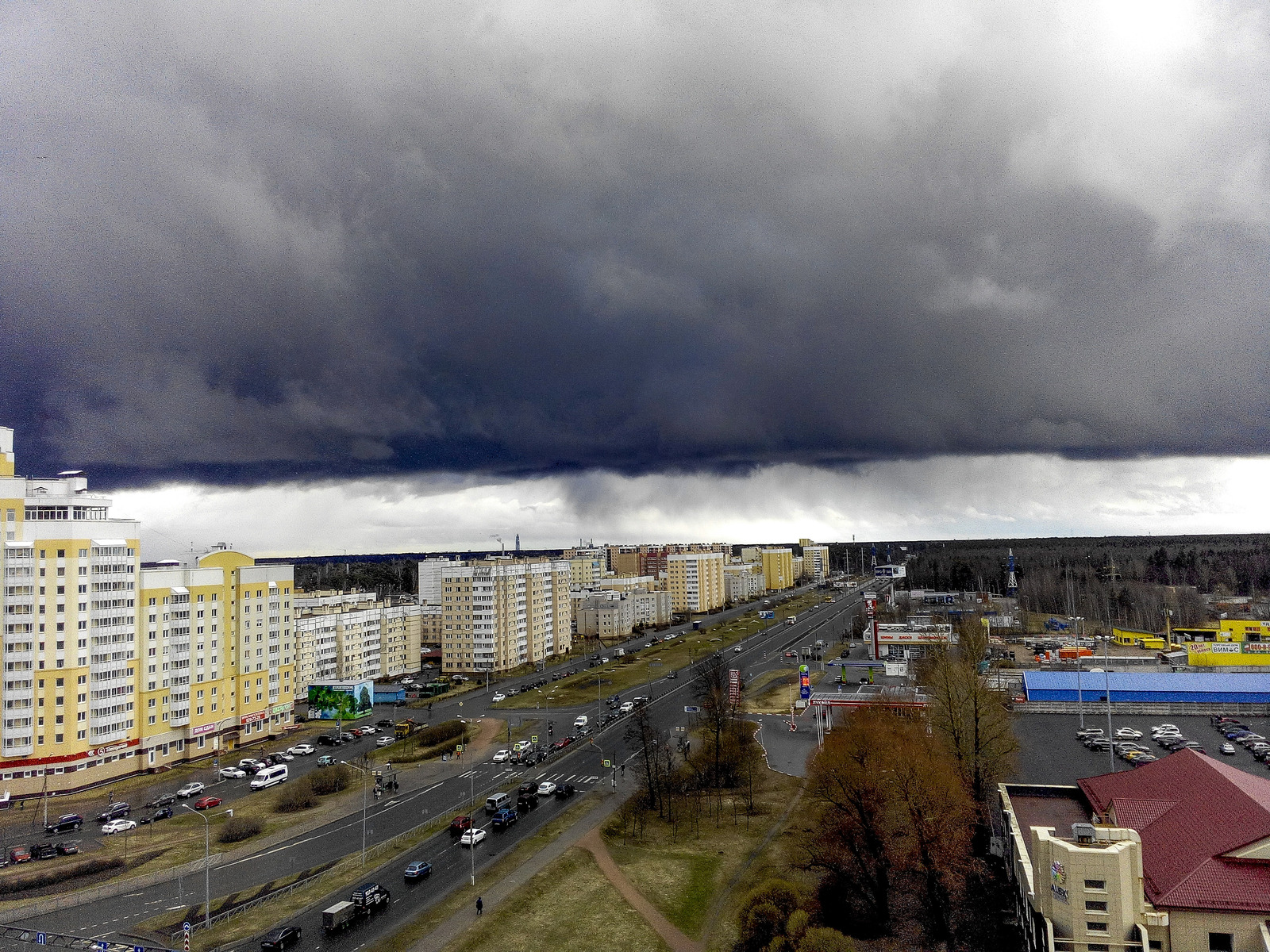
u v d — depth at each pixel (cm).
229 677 19025
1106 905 5931
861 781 9731
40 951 9031
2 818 14012
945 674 13088
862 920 9350
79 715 15650
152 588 17175
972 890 9719
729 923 9825
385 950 9031
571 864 11519
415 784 15975
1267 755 16250
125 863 11794
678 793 14850
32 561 15238
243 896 10562
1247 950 5750
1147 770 8719
